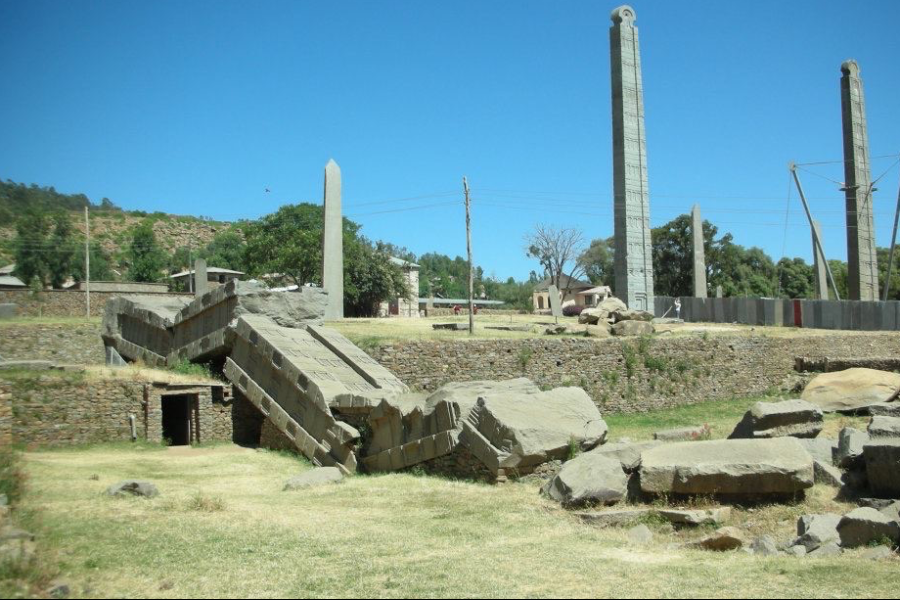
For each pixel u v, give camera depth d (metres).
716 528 11.13
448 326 31.91
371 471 16.86
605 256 96.69
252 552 9.55
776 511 11.65
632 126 40.78
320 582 8.27
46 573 7.72
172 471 16.30
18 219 93.75
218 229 123.19
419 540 10.49
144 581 8.05
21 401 18.20
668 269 76.69
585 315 35.03
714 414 27.23
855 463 12.97
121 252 94.00
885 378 21.86
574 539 10.72
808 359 33.12
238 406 21.16
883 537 9.88
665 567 9.12
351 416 17.73
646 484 12.45
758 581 8.44
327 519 11.83
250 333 20.73
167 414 22.98
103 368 21.50
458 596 7.80
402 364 24.30
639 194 40.81
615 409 27.52
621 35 40.84
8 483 11.88
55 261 66.94
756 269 87.81
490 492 13.54
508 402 15.09
